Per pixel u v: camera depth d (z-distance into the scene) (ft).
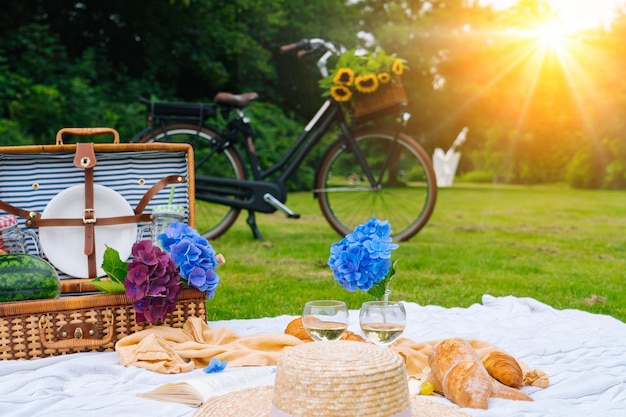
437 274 14.30
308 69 47.34
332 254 7.36
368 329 6.32
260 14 42.80
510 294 12.57
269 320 9.78
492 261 16.02
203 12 38.58
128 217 8.86
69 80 30.81
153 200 9.09
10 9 33.76
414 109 60.59
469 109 62.75
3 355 7.34
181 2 36.94
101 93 32.73
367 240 7.21
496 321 9.70
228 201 16.89
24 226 8.63
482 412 5.71
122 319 7.77
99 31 38.09
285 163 17.34
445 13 60.34
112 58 38.50
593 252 18.12
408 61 58.95
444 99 61.26
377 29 57.62
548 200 40.73
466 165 73.82
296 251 16.72
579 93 58.65
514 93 62.23
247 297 12.06
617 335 8.80
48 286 7.59
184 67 39.42
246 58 41.78
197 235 8.28
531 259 16.57
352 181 25.29
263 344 7.50
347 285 7.22
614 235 22.18
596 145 55.42
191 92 40.98
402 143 17.37
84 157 8.59
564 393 6.48
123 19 37.96
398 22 58.95
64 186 8.90
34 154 8.77
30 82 29.25
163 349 7.18
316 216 25.91
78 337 7.58
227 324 9.52
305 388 4.43
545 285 13.39
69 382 6.73
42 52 32.24
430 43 59.77
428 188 17.62
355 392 4.40
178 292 7.98
